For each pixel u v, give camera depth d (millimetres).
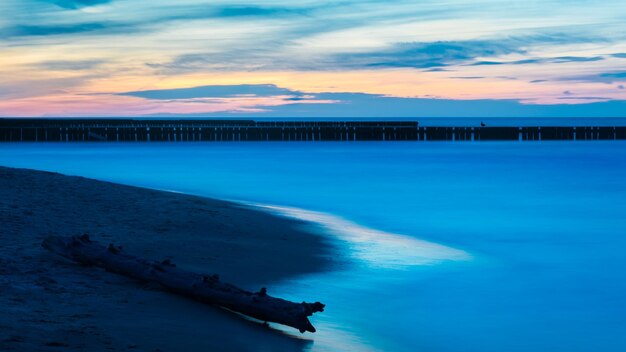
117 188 20500
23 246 11375
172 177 34125
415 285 11164
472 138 84000
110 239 12742
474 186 30844
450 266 12961
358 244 14875
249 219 16969
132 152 57969
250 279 10766
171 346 6852
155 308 8305
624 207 23422
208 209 17703
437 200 25250
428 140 84125
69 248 10391
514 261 13695
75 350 6281
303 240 14797
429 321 9250
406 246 14984
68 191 18672
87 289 8922
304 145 72750
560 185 31500
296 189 28844
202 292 8727
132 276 9641
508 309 10016
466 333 8797
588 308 10148
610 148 66250
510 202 24781
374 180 33344
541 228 18469
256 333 7859
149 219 15312
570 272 12703
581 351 8234
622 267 13188
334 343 7914
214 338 7355
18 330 6656
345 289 10664
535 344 8461
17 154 54688
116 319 7625
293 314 7930
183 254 12047
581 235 17297
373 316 9336
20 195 17219
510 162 46719
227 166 41844
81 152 57750
